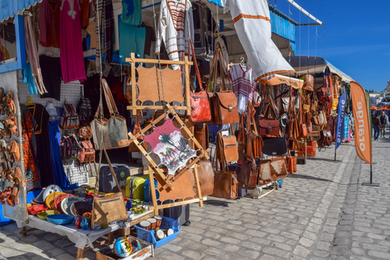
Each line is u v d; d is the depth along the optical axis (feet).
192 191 10.63
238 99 15.55
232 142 13.64
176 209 12.75
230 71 15.76
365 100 20.99
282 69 10.27
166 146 10.01
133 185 13.10
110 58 13.28
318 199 17.49
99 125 9.51
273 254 10.38
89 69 17.31
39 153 15.88
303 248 10.91
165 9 11.94
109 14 13.15
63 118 16.79
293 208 15.76
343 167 28.68
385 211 15.15
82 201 11.18
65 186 16.69
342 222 13.80
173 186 10.16
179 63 10.12
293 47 21.72
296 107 22.53
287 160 19.21
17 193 11.85
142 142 9.62
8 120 11.53
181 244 11.30
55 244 11.61
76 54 13.39
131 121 24.35
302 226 13.08
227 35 21.11
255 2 11.17
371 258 10.14
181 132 10.41
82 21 13.60
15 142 11.53
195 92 11.46
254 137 15.11
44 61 15.62
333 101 33.76
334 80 33.76
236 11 11.05
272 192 19.24
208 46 13.69
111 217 9.12
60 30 13.56
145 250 10.03
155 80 9.64
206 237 11.95
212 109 12.49
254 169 15.55
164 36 12.00
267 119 18.16
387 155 36.70
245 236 12.01
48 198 12.64
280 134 17.40
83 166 17.63
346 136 49.93
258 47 10.83
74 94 18.13
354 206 16.19
